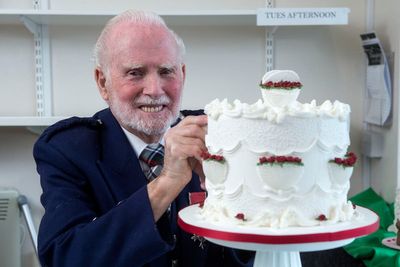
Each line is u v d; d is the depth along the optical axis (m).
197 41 2.01
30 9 1.80
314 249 0.77
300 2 1.99
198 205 1.01
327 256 1.47
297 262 0.88
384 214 1.71
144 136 1.17
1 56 1.98
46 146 1.13
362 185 2.07
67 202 1.01
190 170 0.93
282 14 1.71
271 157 0.80
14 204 1.94
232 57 2.02
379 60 1.84
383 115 1.80
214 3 1.98
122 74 1.08
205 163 0.87
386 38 1.86
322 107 0.88
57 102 2.01
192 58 2.01
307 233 0.75
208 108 0.90
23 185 2.04
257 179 0.83
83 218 0.99
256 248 0.77
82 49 1.99
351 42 2.01
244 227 0.80
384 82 1.78
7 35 1.97
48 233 0.97
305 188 0.82
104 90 1.20
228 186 0.85
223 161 0.85
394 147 1.78
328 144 0.84
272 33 1.98
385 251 1.35
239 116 0.83
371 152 1.92
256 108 0.83
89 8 1.96
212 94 2.03
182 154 0.91
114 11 1.74
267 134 0.82
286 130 0.81
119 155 1.14
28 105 2.01
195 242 1.13
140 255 0.87
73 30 1.98
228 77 2.03
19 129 2.02
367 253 1.38
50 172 1.09
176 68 1.11
